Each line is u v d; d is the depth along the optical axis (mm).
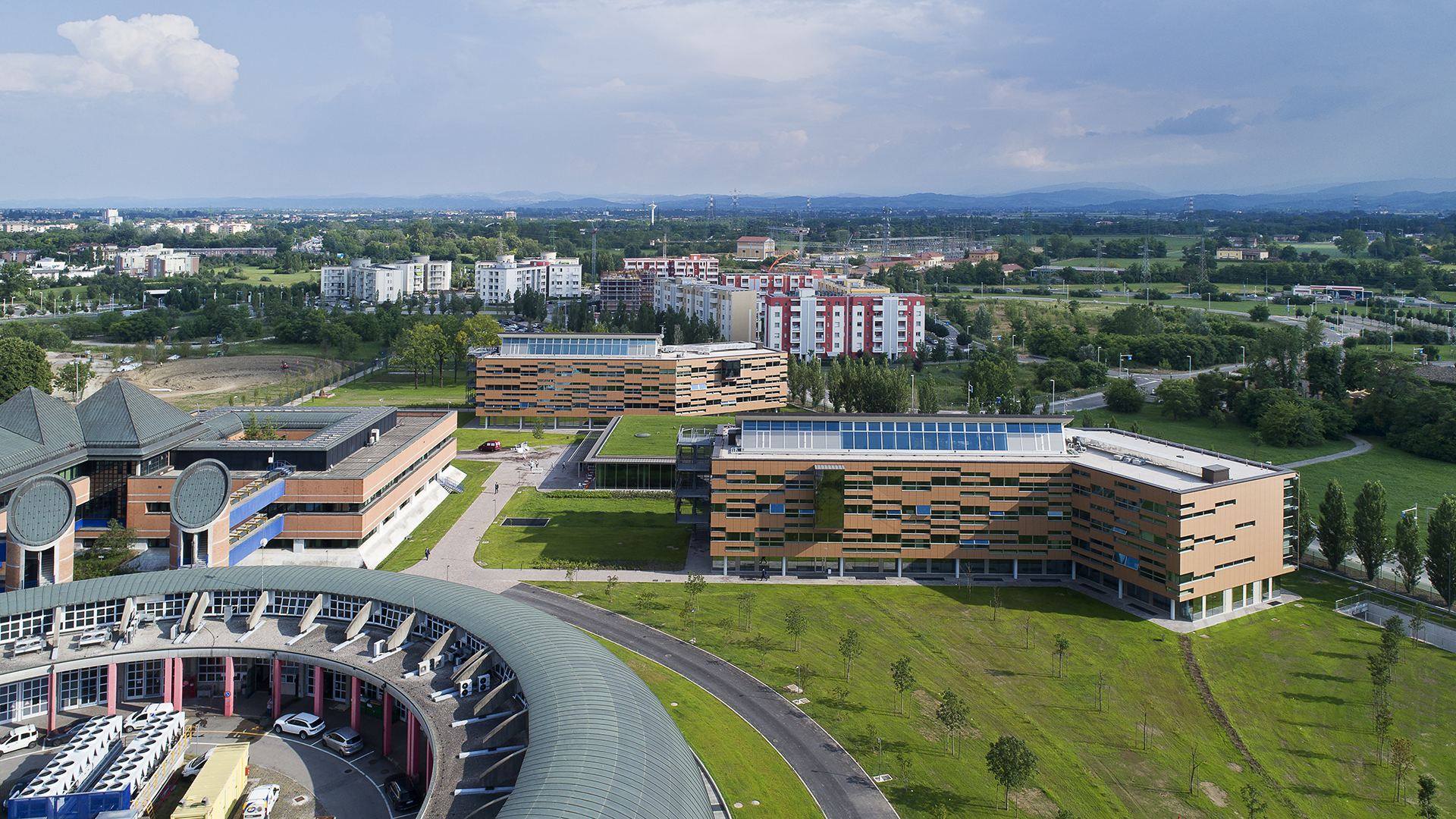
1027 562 147000
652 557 152750
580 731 74438
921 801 87750
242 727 97625
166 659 99000
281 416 180000
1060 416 151875
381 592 104812
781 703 105562
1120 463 143250
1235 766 95062
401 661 96812
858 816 85062
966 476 143750
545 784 66750
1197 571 128875
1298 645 122812
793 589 140250
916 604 134875
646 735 76000
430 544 158000
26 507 111625
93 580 104688
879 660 117125
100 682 99562
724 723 100438
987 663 116625
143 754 85500
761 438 148875
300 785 87312
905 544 145375
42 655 97188
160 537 138750
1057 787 90562
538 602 132625
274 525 140750
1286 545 138500
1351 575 149125
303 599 106250
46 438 131125
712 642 121250
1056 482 143875
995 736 99688
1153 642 123000
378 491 154250
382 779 89062
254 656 99062
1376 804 89312
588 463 190250
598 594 136500
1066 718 103688
